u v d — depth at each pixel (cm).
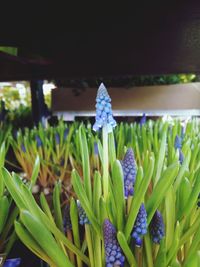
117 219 14
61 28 44
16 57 48
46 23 42
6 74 66
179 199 16
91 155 33
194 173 18
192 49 52
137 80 75
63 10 40
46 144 43
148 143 30
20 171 52
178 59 56
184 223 16
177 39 49
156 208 14
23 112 80
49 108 85
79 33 46
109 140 17
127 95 68
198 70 60
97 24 43
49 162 41
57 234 15
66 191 30
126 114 68
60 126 49
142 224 14
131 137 35
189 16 41
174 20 43
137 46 53
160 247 14
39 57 50
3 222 18
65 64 61
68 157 41
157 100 67
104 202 14
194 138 30
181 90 65
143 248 15
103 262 15
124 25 44
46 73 65
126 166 16
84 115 72
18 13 40
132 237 14
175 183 16
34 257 21
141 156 30
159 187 14
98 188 16
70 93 73
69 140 41
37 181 40
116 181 14
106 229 13
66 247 17
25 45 45
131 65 60
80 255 16
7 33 42
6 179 15
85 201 15
